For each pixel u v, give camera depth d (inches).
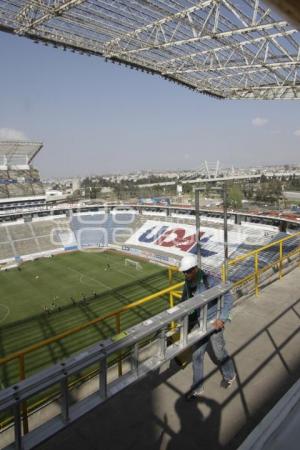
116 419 154.3
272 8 47.8
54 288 1363.2
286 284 299.1
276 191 3014.3
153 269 1590.8
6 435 164.7
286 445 52.7
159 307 985.5
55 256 1980.8
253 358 191.8
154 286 1296.8
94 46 644.7
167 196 3292.3
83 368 114.7
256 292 277.7
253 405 157.2
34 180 3371.1
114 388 129.8
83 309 1107.3
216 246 1788.9
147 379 178.4
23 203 3056.1
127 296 1209.4
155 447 139.6
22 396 101.3
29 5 503.5
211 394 165.9
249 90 911.7
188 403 161.2
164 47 650.2
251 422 147.9
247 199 2849.4
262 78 828.6
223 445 137.9
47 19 534.6
